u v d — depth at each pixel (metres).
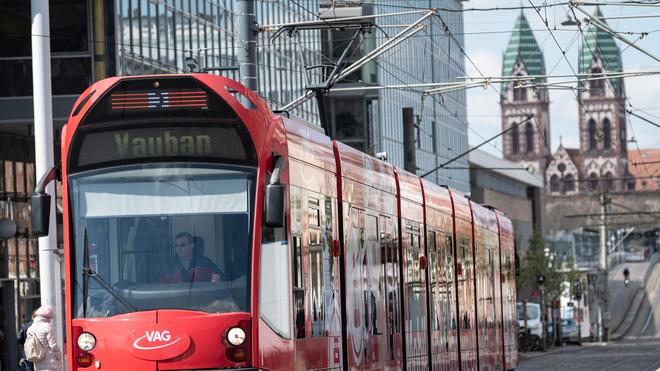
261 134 32.03
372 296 43.41
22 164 93.19
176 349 30.41
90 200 31.28
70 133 31.64
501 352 78.44
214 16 108.25
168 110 31.66
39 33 57.53
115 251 31.05
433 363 54.28
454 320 61.03
